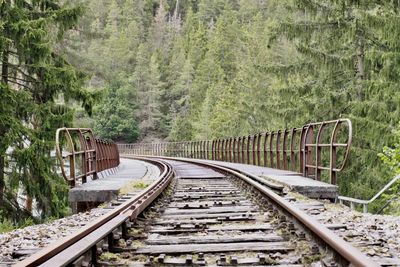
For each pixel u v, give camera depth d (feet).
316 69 68.44
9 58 58.44
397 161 35.35
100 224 17.17
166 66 313.73
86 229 15.53
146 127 273.54
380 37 55.67
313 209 23.02
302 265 13.58
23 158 50.29
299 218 17.11
